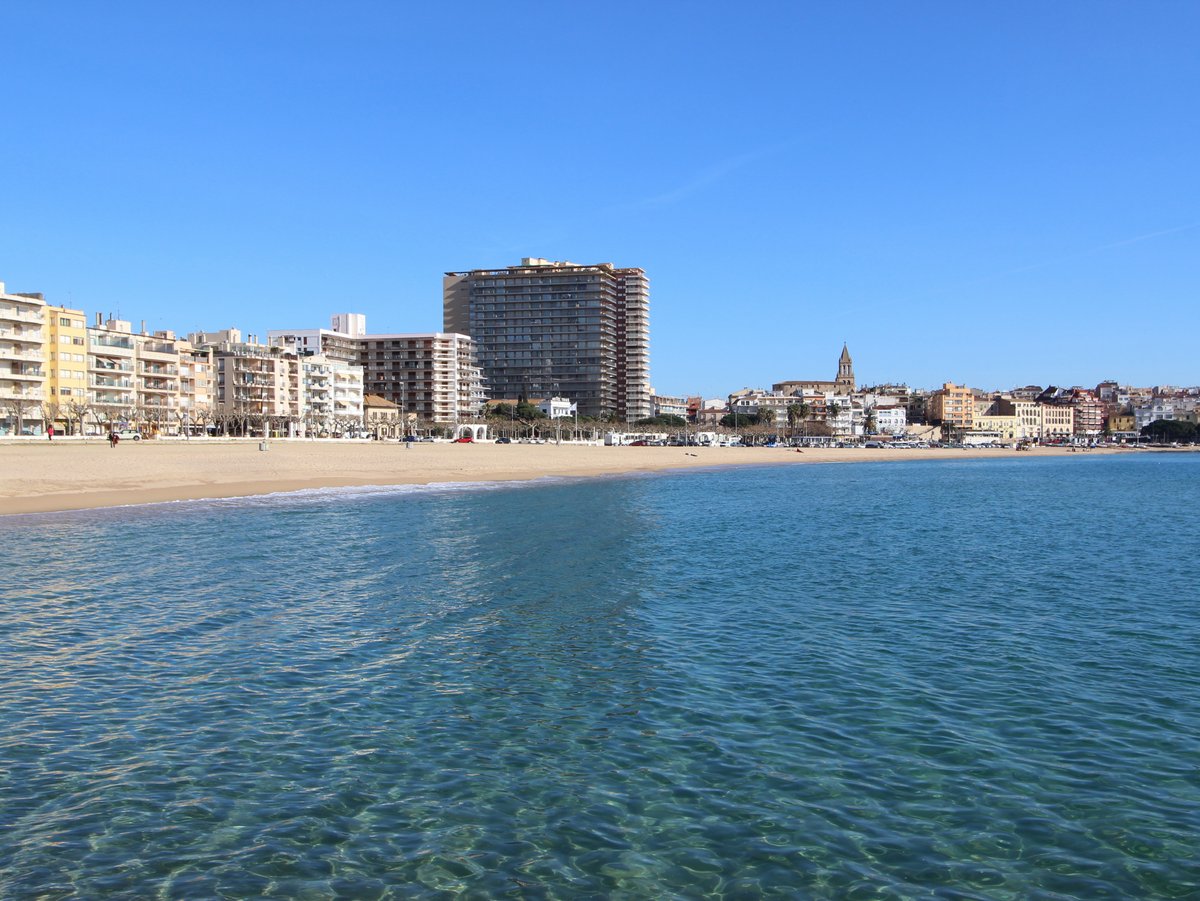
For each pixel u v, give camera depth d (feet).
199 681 56.18
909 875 34.19
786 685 56.80
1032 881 33.86
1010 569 104.47
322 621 72.54
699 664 61.41
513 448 460.96
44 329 417.69
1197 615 78.74
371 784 41.47
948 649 66.13
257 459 278.26
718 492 244.42
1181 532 146.61
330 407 631.97
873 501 216.95
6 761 43.55
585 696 54.24
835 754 45.60
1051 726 49.83
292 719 49.73
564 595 84.89
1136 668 61.31
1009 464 563.89
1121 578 98.48
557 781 42.01
